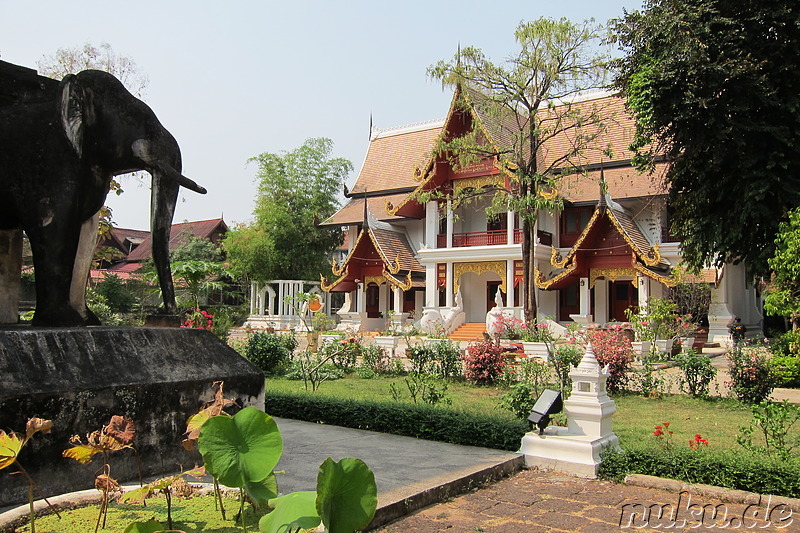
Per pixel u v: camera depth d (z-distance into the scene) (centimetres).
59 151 527
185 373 554
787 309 1221
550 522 503
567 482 625
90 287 2453
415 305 3278
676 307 2044
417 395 1185
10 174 521
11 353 450
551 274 2834
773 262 1216
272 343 1614
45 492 448
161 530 296
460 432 745
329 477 249
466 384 1396
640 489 600
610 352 1295
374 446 725
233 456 293
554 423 815
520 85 2003
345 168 4362
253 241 3972
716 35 1384
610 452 658
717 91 1384
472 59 2023
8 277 574
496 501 558
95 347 503
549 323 2414
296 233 4050
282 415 949
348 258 3203
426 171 2930
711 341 2438
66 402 463
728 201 1488
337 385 1373
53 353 474
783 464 588
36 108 536
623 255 2484
